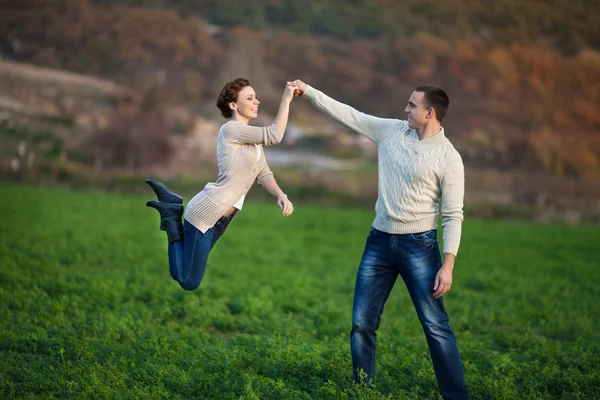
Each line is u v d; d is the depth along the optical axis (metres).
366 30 73.06
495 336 10.91
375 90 68.94
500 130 61.06
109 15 65.94
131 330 9.55
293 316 11.88
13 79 52.94
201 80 64.44
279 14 75.06
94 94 53.91
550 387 7.99
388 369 8.31
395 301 13.41
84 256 16.38
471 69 68.56
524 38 71.50
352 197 42.25
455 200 6.78
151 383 7.45
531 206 43.47
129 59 62.69
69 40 62.34
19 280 12.57
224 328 10.76
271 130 6.93
